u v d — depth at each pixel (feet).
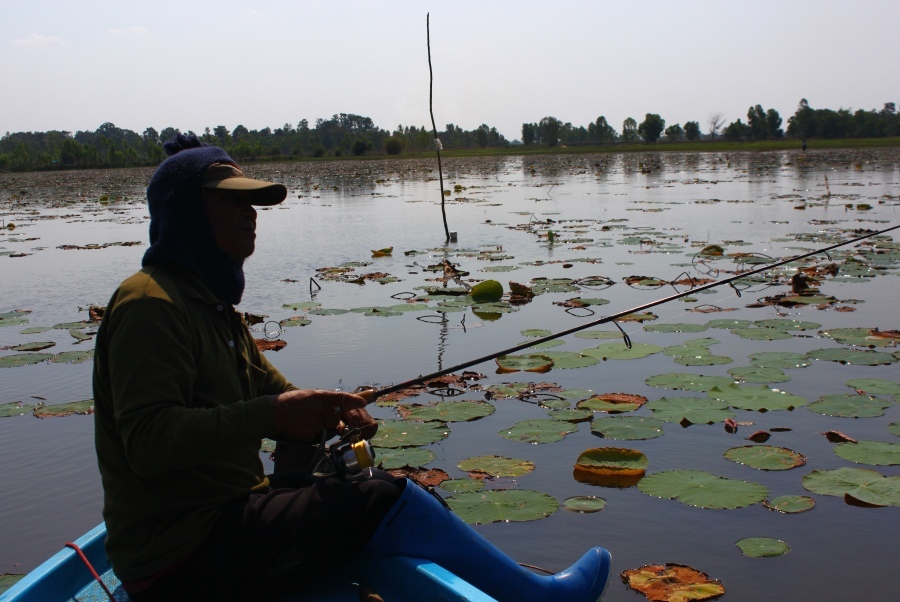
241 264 9.57
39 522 15.72
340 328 28.81
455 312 30.78
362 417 10.41
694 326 26.96
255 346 10.52
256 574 8.73
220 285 9.29
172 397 8.16
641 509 15.01
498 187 114.73
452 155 335.47
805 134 387.96
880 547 13.60
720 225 55.62
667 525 14.44
